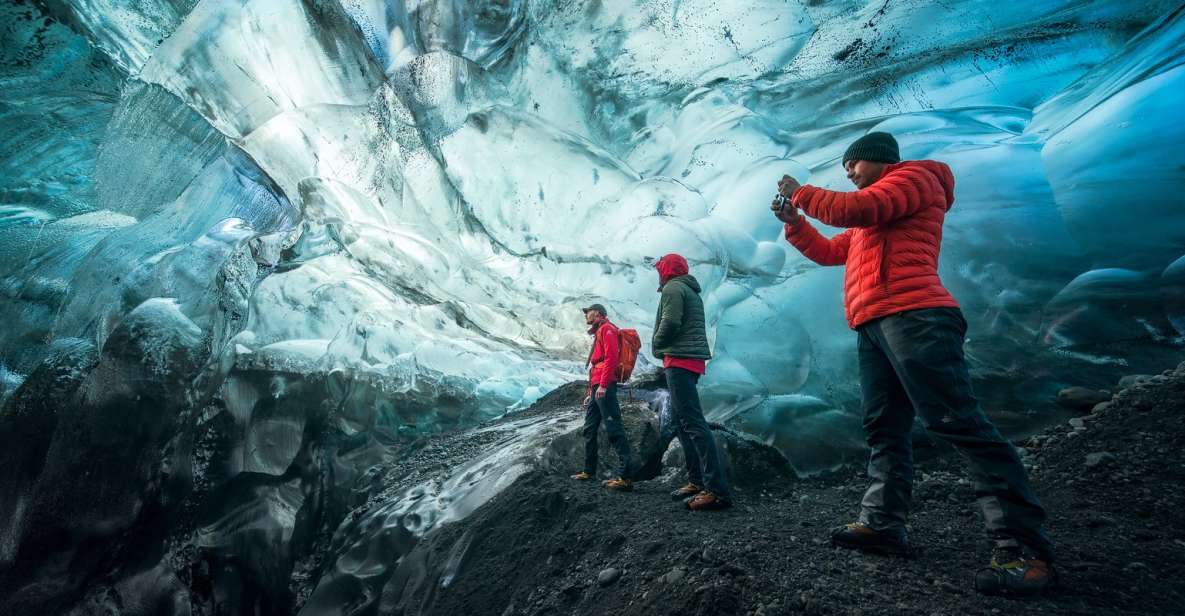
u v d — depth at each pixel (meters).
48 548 5.62
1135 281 4.12
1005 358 4.27
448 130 7.73
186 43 7.83
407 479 4.78
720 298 5.73
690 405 3.33
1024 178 4.98
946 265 4.84
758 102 7.44
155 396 6.08
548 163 7.54
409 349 6.11
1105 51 6.07
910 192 2.23
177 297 6.89
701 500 3.20
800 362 5.12
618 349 3.99
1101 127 4.79
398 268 7.21
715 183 6.88
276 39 7.75
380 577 3.85
